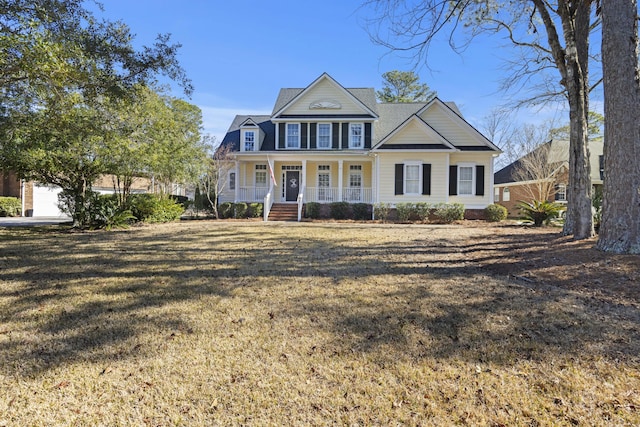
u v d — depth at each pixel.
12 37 5.74
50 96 7.83
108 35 7.70
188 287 5.35
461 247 8.97
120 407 2.47
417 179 18.55
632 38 6.37
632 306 4.28
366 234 11.70
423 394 2.61
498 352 3.21
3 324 3.91
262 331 3.72
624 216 6.40
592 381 2.73
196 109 20.98
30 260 7.36
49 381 2.78
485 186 18.64
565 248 7.48
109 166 12.80
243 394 2.62
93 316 4.15
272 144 21.86
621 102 6.38
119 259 7.48
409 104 23.30
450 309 4.30
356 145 20.83
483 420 2.32
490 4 10.27
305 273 6.20
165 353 3.24
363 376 2.85
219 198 21.86
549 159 22.30
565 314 4.07
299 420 2.34
